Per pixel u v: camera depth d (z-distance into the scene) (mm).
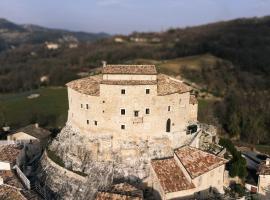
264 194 65562
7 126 112938
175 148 66562
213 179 59062
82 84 68938
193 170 56375
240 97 134625
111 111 63094
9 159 66250
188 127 70125
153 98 63000
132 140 63750
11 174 62312
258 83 146125
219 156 64562
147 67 66562
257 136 119562
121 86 61906
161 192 54156
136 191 52750
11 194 54062
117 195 50062
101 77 71750
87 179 61781
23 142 83875
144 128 63688
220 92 141250
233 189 64250
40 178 67938
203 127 82125
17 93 173250
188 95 68875
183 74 151250
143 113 63125
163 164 59000
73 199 61094
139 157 63031
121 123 63188
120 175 61344
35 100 152750
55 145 72688
